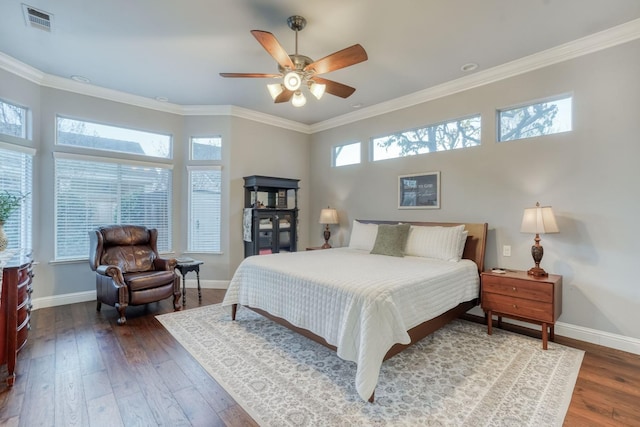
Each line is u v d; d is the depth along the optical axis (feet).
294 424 5.89
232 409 6.34
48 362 8.20
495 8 8.10
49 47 10.30
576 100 9.85
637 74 8.85
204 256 16.40
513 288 9.71
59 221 13.12
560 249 10.15
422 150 14.12
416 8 8.11
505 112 11.67
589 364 8.20
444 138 13.38
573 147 9.93
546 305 9.07
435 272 9.06
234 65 11.49
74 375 7.57
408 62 11.07
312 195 19.40
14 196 10.71
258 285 10.16
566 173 10.07
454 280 9.54
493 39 9.59
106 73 12.21
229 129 16.28
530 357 8.59
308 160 19.39
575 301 9.87
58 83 12.77
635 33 8.81
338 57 7.88
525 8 8.10
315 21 8.71
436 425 5.85
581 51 9.70
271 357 8.59
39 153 12.51
